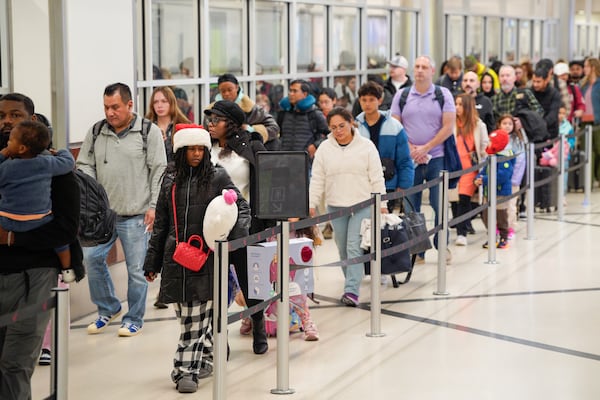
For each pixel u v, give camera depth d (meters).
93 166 9.94
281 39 16.73
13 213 6.47
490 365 9.01
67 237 6.67
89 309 11.05
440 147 13.25
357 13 19.42
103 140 9.89
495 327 10.37
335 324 10.56
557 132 18.30
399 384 8.47
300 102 14.55
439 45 22.36
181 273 7.98
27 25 10.47
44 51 10.58
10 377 6.63
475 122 14.54
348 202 11.02
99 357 9.34
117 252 11.59
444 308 11.24
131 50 12.02
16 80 10.50
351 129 11.05
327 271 13.40
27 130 6.45
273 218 8.17
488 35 26.94
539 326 10.41
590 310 11.12
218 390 7.45
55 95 10.63
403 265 11.50
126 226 9.98
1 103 7.07
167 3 13.42
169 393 8.27
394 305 11.41
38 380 8.68
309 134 14.59
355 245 11.09
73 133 10.85
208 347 8.69
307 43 17.58
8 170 6.42
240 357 9.34
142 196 9.92
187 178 8.04
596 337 9.98
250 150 9.20
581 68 24.17
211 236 7.79
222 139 9.26
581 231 16.64
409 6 21.66
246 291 9.07
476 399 8.07
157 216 8.19
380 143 11.90
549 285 12.43
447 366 8.98
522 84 20.41
